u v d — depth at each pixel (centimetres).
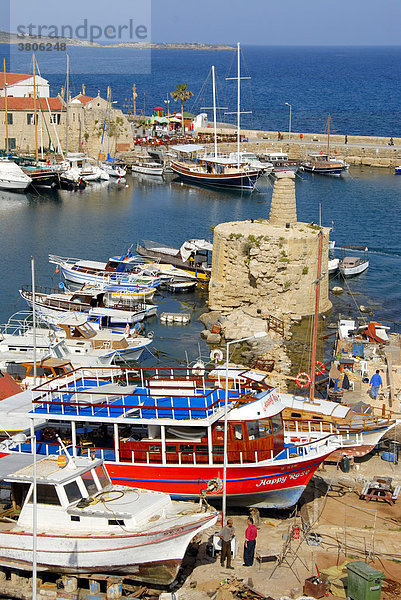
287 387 5238
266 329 6562
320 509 3512
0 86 15988
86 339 5850
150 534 2836
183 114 19988
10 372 4997
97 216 11119
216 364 5084
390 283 8094
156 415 3394
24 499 3077
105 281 7362
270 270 6900
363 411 4434
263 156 15775
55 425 3562
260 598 2769
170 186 14125
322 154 16088
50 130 15350
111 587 2847
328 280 7875
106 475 3216
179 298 7669
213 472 3356
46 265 8344
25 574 2984
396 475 3853
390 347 5916
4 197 12581
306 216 11206
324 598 2806
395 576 2958
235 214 11494
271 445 3403
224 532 3000
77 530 2936
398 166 15388
